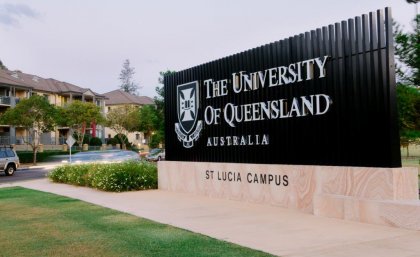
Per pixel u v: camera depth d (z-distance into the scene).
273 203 10.23
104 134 72.50
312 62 9.32
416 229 7.11
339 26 8.81
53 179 19.39
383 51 8.02
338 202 8.34
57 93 61.94
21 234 7.54
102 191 14.69
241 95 11.32
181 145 13.89
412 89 10.37
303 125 9.55
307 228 7.55
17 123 41.50
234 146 11.55
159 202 11.45
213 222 8.36
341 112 8.74
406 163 17.50
